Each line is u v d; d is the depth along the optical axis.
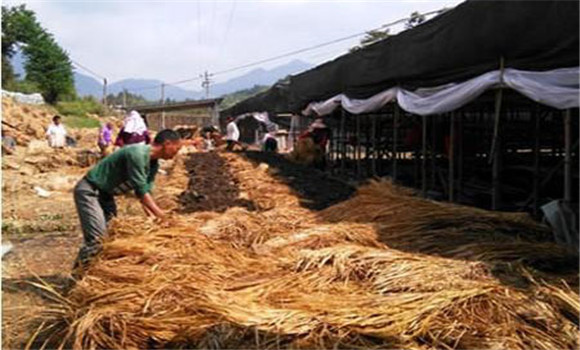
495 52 7.05
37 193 11.59
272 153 22.17
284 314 3.78
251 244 5.74
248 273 4.75
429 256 5.23
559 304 4.20
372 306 3.96
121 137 11.85
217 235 5.88
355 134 18.12
